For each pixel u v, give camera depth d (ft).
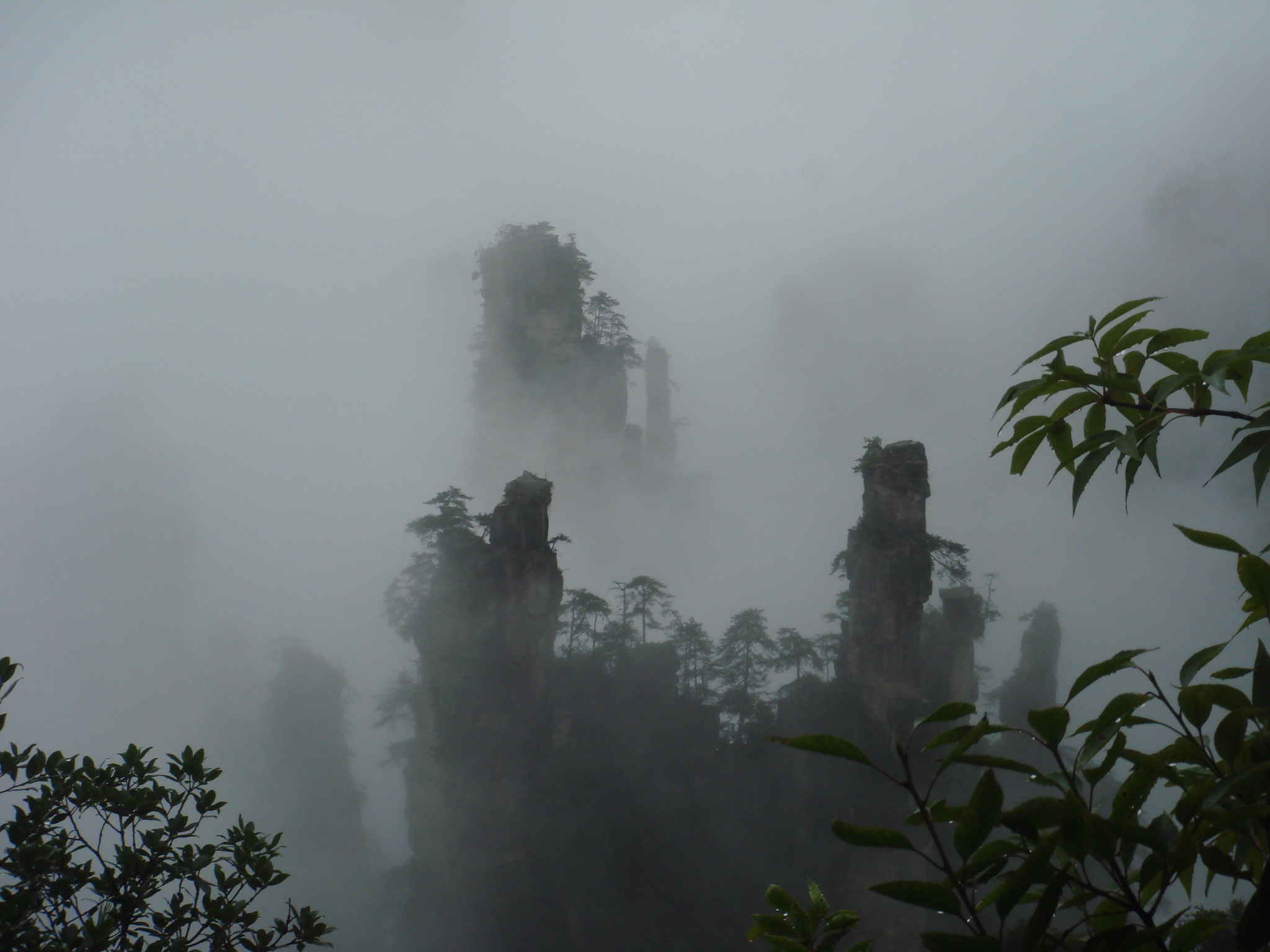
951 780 214.28
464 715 224.94
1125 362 12.20
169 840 24.04
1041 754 238.27
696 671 266.98
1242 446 10.12
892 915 205.77
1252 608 9.20
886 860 209.26
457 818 226.38
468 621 225.97
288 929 23.79
